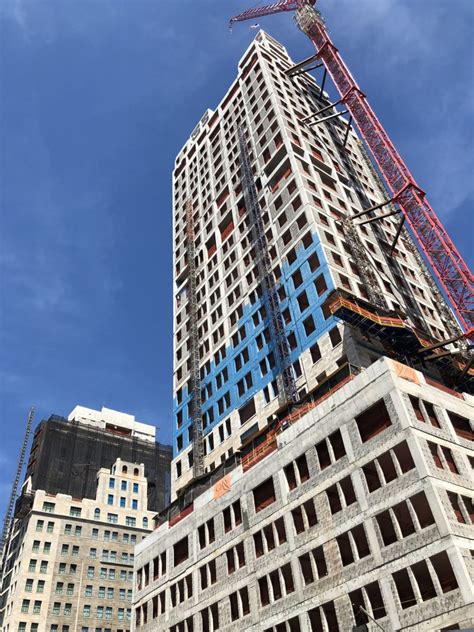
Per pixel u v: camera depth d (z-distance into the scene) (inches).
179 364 3331.7
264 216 3093.0
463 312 2955.2
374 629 1380.4
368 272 2588.6
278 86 3789.4
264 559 1803.6
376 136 3759.8
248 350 2760.8
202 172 4136.3
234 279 3164.4
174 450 3016.7
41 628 3782.0
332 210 2910.9
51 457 5054.1
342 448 1723.7
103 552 4365.2
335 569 1550.2
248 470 2041.1
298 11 4559.5
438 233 3196.4
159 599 2252.7
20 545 4237.2
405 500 1455.5
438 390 1720.0
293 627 1653.5
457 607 1245.1
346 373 1961.1
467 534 1358.3
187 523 2266.2
